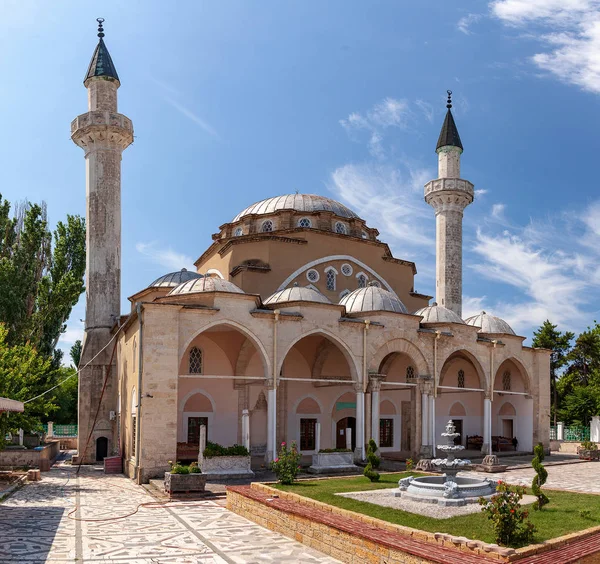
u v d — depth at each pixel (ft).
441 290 131.23
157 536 46.88
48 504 61.62
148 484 75.36
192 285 87.81
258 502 51.85
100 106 117.50
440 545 34.63
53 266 140.15
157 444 77.41
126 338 94.63
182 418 97.76
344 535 39.27
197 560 40.09
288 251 112.37
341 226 125.39
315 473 79.15
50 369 135.95
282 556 40.88
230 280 112.68
